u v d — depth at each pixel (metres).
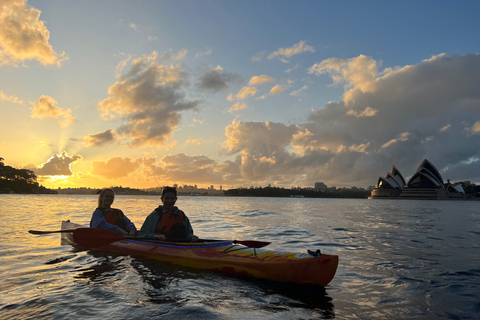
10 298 3.77
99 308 3.45
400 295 4.20
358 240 9.55
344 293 4.28
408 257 6.85
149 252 6.20
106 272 5.14
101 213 7.41
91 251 7.01
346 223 15.99
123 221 7.71
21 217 16.36
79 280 4.64
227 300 3.85
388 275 5.27
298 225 14.59
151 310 3.42
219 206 40.66
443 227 14.17
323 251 7.62
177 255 5.79
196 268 5.47
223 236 10.38
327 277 4.38
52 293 3.98
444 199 145.12
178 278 4.82
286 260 4.80
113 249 6.96
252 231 11.89
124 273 5.09
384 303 3.88
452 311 3.63
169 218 6.59
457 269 5.72
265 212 26.50
